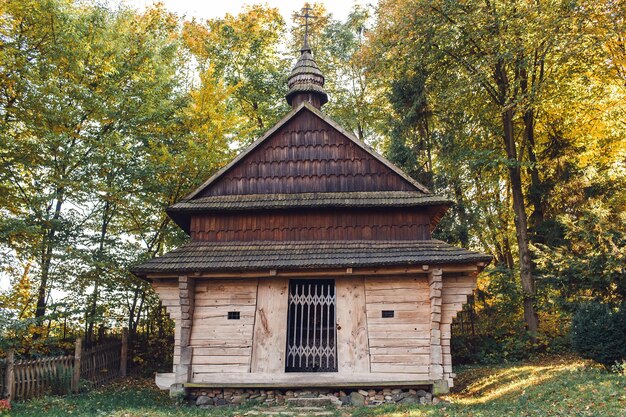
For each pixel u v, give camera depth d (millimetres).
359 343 12797
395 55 23703
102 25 19328
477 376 17109
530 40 19375
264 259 13141
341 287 13289
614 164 20188
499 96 22078
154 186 19062
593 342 12320
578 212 20484
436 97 22875
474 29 20641
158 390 15352
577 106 21281
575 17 18531
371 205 13914
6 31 17094
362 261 12680
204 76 21547
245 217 14539
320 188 14867
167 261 13203
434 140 23312
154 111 19562
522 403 11102
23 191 17500
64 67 17969
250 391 12828
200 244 14211
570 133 22312
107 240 17859
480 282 23328
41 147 16781
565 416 9102
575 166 21031
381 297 13094
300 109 15445
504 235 26203
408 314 12898
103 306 19062
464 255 12508
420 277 13133
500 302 22203
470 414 10172
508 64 21344
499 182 25094
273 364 12812
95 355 16172
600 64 19812
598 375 11602
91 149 18297
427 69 22922
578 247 16109
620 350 11977
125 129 19953
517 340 19500
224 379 12727
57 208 18047
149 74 20766
